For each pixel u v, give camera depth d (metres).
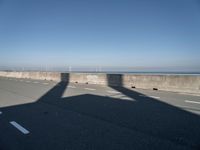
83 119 6.91
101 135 5.33
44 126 6.17
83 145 4.69
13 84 21.31
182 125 6.12
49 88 16.91
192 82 13.70
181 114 7.48
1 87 18.09
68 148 4.54
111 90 15.03
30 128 6.00
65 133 5.52
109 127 6.00
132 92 13.84
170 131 5.59
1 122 6.66
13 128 6.03
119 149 4.45
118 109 8.37
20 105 9.54
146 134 5.38
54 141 4.96
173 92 13.98
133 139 5.02
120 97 11.60
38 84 21.17
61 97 11.78
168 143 4.77
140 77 17.11
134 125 6.15
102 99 10.95
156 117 7.06
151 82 16.20
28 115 7.56
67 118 7.07
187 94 12.92
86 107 8.85
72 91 14.52
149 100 10.55
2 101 10.64
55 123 6.48
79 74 23.97
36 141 4.99
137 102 9.98
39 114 7.70
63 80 26.69
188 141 4.88
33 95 12.76
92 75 22.12
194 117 7.04
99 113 7.71
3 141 5.04
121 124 6.28
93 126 6.11
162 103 9.69
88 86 18.47
